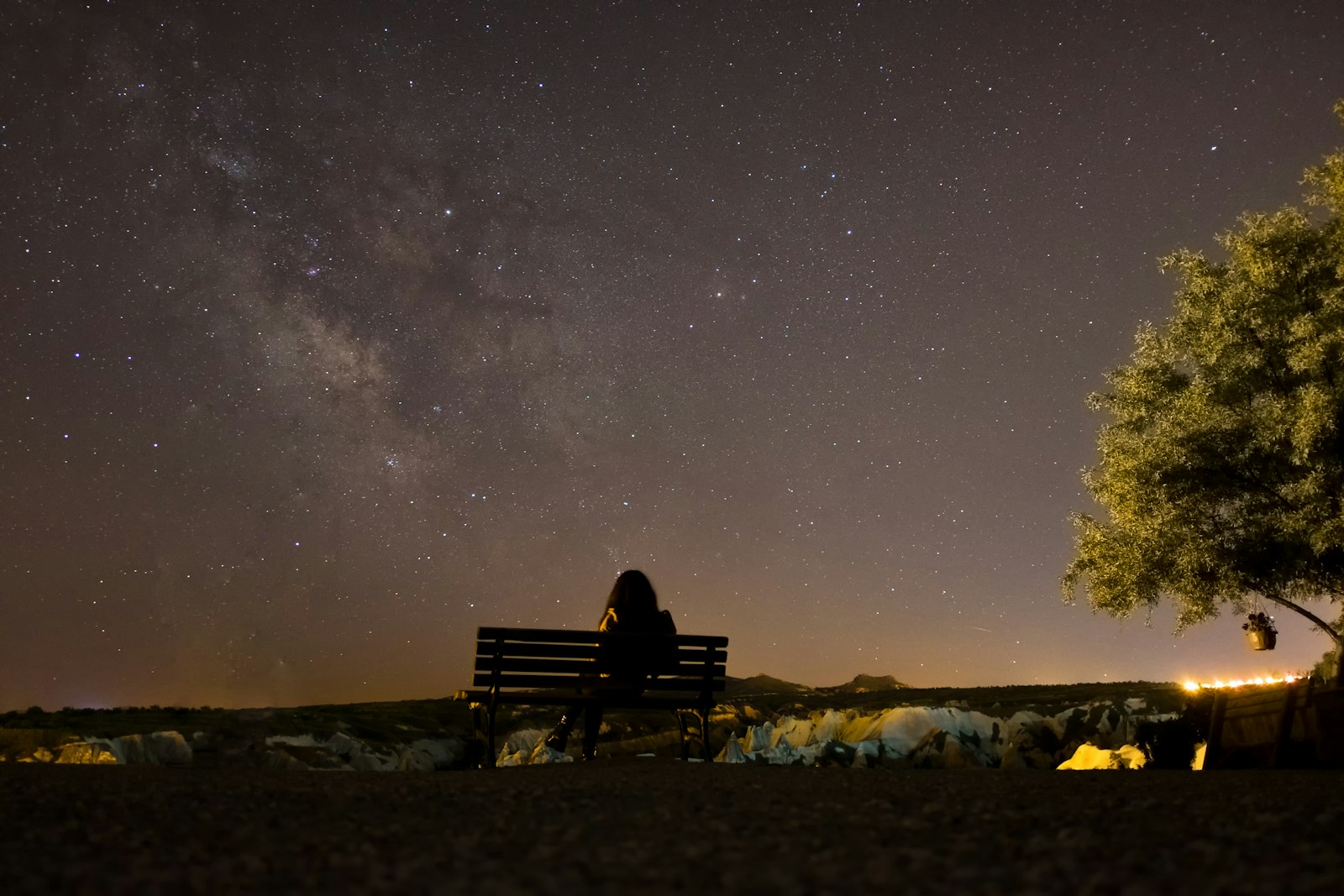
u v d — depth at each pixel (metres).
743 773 6.32
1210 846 3.07
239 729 12.77
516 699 8.38
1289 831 3.42
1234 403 12.67
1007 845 3.16
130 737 11.01
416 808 4.16
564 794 4.77
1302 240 12.41
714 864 2.80
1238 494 12.38
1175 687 18.91
